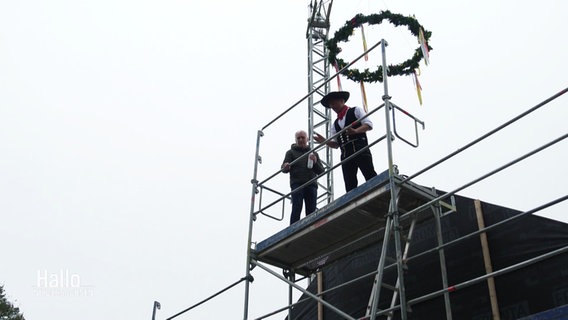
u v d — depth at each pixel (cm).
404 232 767
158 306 916
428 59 775
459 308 681
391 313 611
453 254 711
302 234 723
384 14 831
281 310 702
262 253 780
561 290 599
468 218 711
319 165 878
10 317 3000
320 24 1445
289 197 856
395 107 657
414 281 742
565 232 617
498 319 636
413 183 639
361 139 727
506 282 645
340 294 835
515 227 660
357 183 731
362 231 733
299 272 850
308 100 1334
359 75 842
